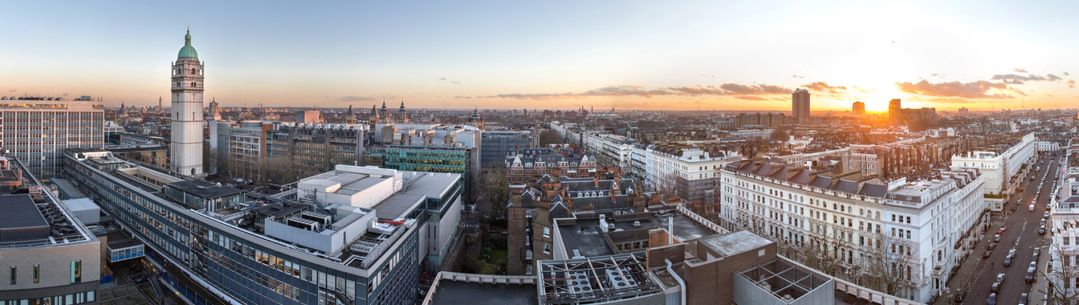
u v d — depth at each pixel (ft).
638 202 602.44
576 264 364.38
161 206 629.92
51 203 614.34
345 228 472.85
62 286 448.65
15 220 489.67
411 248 551.18
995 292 591.78
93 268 461.78
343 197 581.53
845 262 643.86
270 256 476.13
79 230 507.71
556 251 512.22
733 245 342.03
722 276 319.47
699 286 312.29
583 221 561.84
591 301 308.60
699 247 348.79
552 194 625.82
